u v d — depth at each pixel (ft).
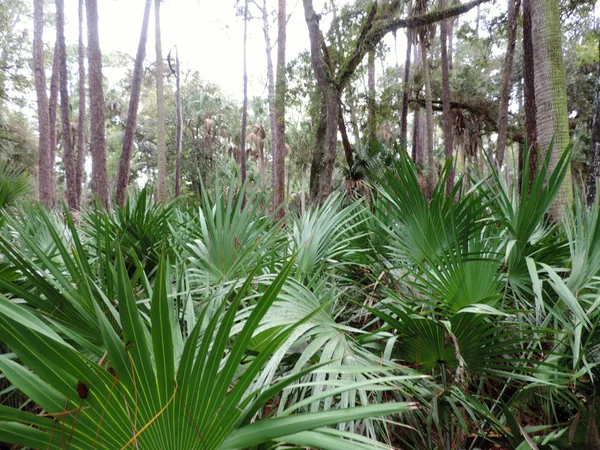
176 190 65.36
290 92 33.78
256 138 96.27
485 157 7.62
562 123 13.51
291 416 2.67
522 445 5.19
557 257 7.11
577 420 5.20
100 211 8.46
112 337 2.63
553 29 13.84
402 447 6.51
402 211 7.04
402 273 7.77
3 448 4.83
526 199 6.36
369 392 5.56
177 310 4.85
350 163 33.86
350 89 33.47
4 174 15.79
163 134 48.44
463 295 5.69
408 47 47.80
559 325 6.81
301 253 7.81
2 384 6.41
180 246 8.36
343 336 5.06
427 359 5.89
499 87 57.67
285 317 4.68
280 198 42.63
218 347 2.73
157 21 50.42
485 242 6.77
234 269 6.78
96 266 7.11
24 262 4.52
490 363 5.63
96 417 2.57
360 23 29.73
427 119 47.29
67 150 45.47
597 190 6.24
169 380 2.65
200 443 2.81
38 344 2.42
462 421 5.58
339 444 2.58
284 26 46.26
